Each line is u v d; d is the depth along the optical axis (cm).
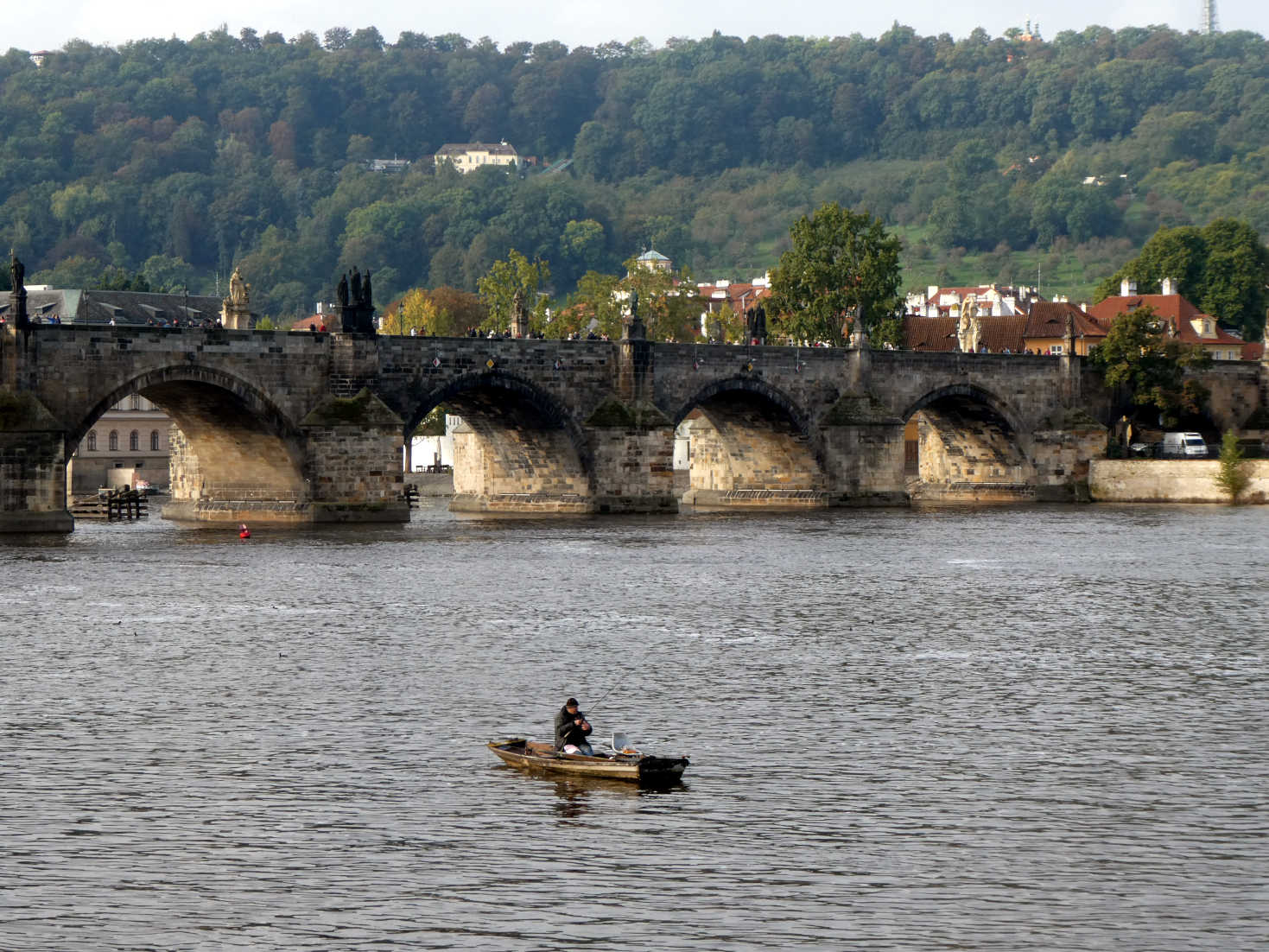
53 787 19625
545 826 18112
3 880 16400
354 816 18475
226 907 15662
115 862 16925
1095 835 17788
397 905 15712
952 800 19112
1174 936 14975
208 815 18512
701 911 15550
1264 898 15925
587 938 14938
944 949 14725
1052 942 14850
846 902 15800
